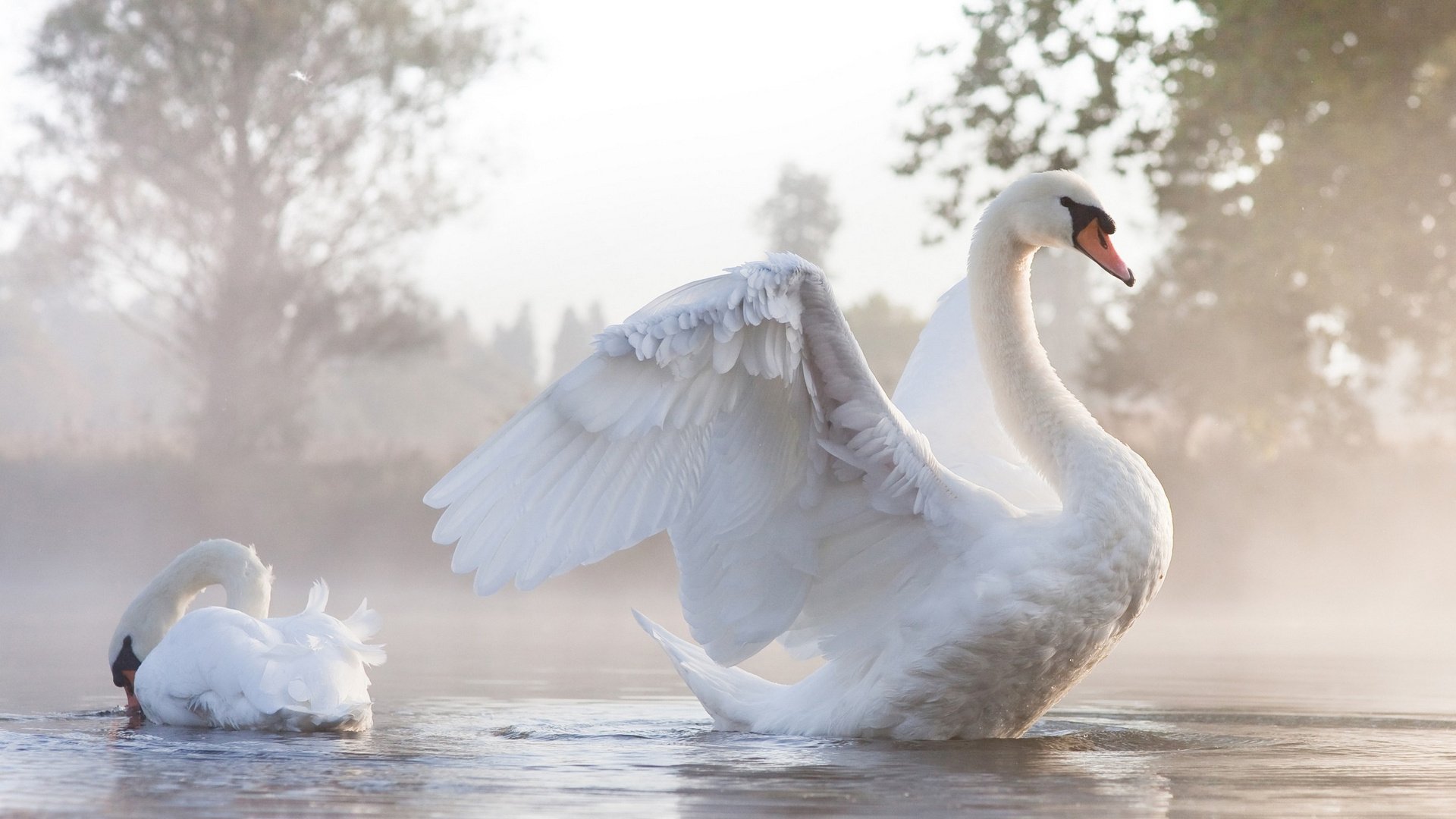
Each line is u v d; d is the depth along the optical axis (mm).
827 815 4023
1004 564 5684
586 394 5238
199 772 4875
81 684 8500
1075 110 21391
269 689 6238
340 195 34938
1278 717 7125
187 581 7914
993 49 21438
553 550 5273
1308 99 19375
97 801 4223
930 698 5852
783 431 5684
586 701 7789
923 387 7348
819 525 5887
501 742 5887
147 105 32875
